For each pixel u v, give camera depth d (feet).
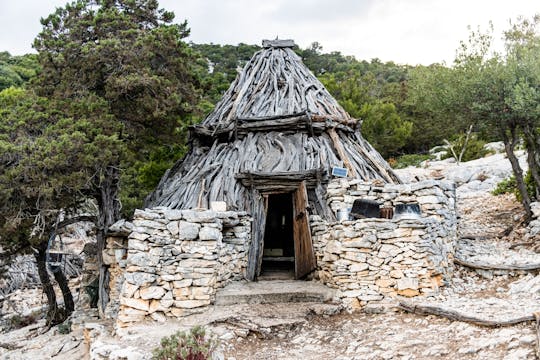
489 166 72.23
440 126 57.47
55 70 40.78
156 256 28.73
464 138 95.40
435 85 48.44
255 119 42.27
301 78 47.96
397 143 100.07
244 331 26.03
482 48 44.62
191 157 44.70
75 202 41.63
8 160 33.96
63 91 40.16
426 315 26.55
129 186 55.31
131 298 28.27
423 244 29.45
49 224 39.83
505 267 32.17
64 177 33.78
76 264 69.87
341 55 234.58
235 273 34.35
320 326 27.45
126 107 42.29
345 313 29.27
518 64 42.29
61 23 42.04
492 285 31.53
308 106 43.75
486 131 47.06
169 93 40.70
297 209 37.11
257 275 35.60
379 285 29.68
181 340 21.61
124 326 27.94
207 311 28.89
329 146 41.27
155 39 40.63
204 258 29.25
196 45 212.02
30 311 56.34
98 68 40.65
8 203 35.01
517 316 22.74
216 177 39.32
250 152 40.57
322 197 36.94
